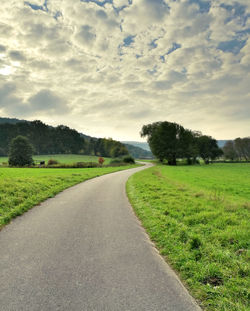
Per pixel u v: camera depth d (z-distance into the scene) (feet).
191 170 153.89
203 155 289.94
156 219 25.82
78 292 11.55
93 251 16.88
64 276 13.08
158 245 18.63
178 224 23.65
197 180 83.97
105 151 498.28
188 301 11.21
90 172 116.06
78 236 20.15
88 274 13.41
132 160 270.87
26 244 17.97
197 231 21.80
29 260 15.07
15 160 197.47
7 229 21.90
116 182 70.79
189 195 43.93
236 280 13.03
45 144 461.37
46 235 20.25
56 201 37.11
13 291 11.49
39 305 10.44
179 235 20.42
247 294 11.68
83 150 509.35
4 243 18.15
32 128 449.06
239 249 17.24
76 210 30.68
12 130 429.38
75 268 14.11
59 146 476.95
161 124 244.22
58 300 10.87
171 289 12.19
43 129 458.91
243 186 66.23
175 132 241.96
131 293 11.64
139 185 59.31
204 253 16.66
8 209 28.07
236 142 370.94
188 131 248.32
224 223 24.27
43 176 71.61
